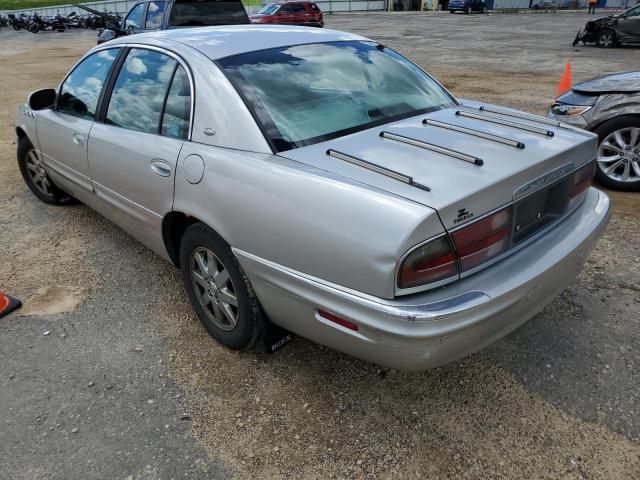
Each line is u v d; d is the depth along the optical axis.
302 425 2.43
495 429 2.38
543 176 2.32
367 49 3.34
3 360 2.89
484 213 2.08
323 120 2.66
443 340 1.96
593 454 2.24
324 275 2.13
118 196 3.39
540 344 2.89
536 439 2.32
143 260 3.95
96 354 2.93
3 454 2.31
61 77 13.88
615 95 4.89
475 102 3.31
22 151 4.86
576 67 13.02
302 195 2.19
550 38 21.11
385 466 2.22
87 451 2.32
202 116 2.71
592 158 2.73
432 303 1.95
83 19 34.81
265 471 2.21
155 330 3.14
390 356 2.04
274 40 3.13
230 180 2.47
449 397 2.56
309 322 2.29
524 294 2.16
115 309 3.35
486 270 2.16
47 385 2.71
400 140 2.47
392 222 1.93
